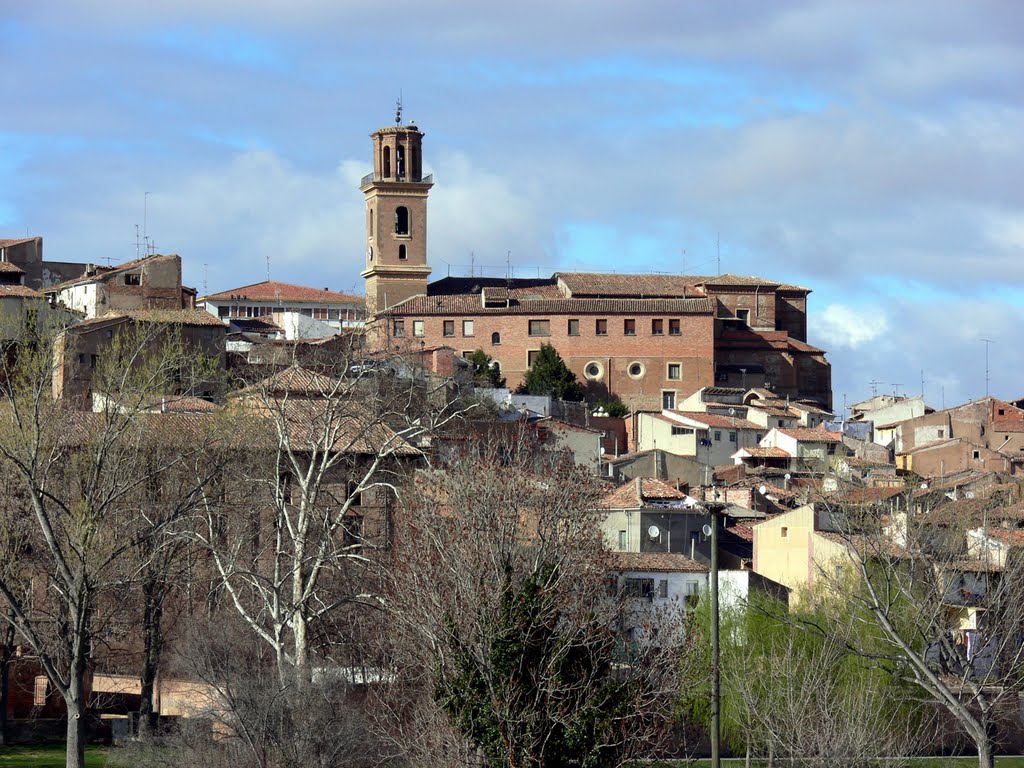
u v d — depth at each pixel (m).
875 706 113.94
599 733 77.00
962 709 87.75
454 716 78.62
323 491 127.25
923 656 94.19
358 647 118.75
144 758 113.31
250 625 123.19
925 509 128.62
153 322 152.12
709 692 116.19
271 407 133.88
